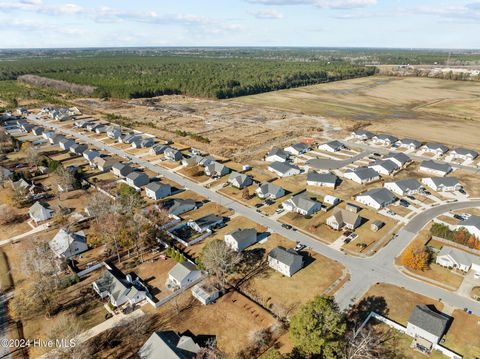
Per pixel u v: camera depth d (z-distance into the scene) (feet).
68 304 176.24
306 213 261.03
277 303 177.06
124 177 329.93
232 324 163.53
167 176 336.90
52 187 307.78
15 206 272.72
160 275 197.26
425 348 149.48
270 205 278.87
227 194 298.35
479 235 228.02
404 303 176.04
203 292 179.73
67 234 218.59
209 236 236.22
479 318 166.61
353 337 149.48
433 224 235.81
